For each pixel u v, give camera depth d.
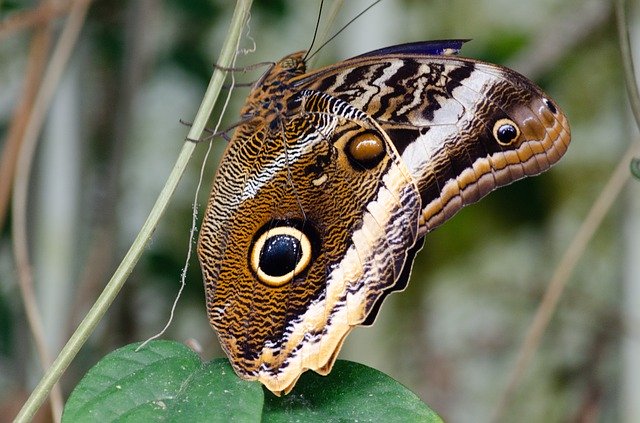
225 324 0.91
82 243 1.15
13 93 1.18
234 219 0.92
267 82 0.92
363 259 0.91
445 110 0.92
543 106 0.92
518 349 1.46
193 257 1.34
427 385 1.46
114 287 0.88
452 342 1.49
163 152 1.49
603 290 1.37
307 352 0.90
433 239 1.45
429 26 1.42
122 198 1.24
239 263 0.92
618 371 1.15
